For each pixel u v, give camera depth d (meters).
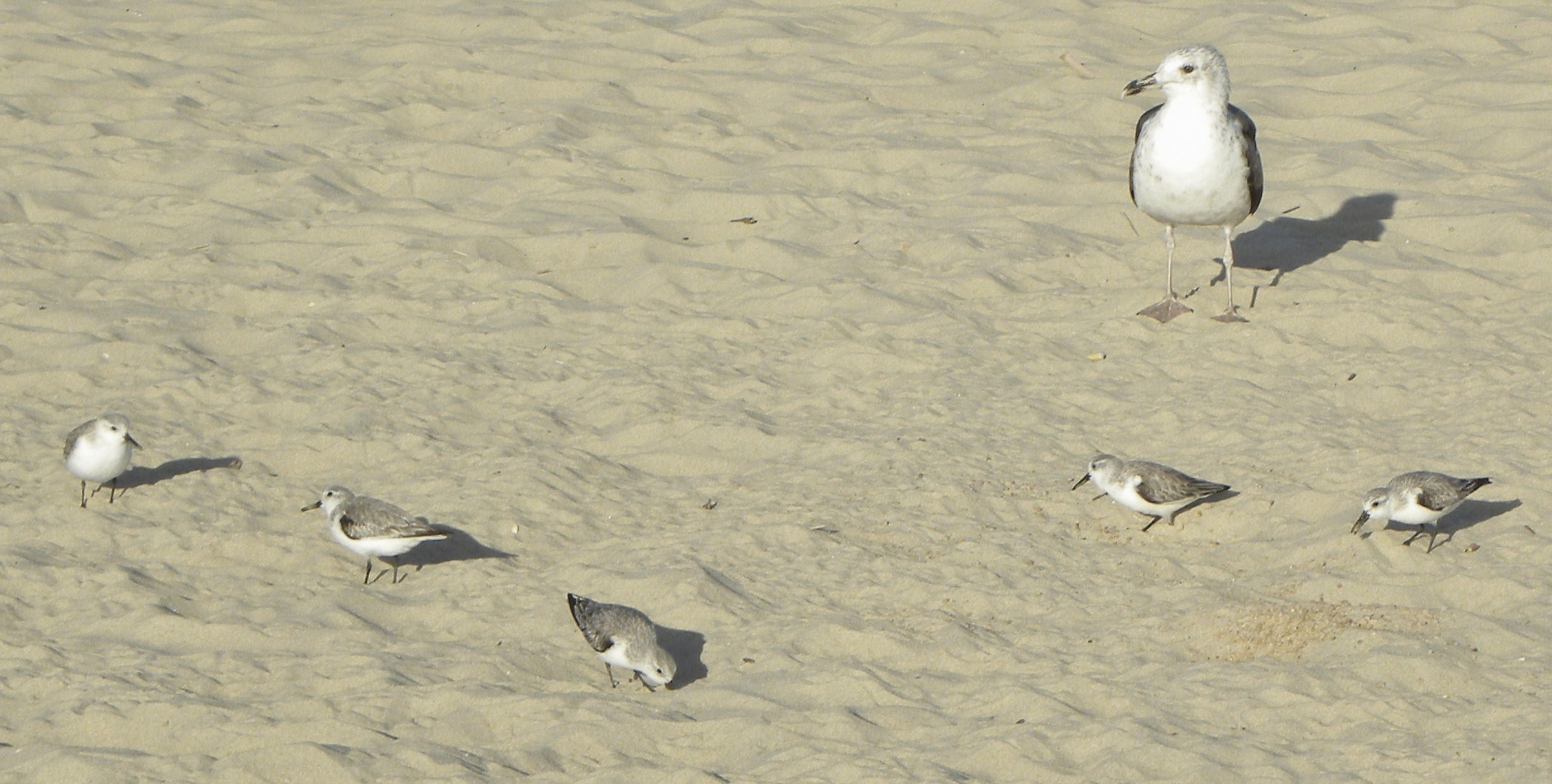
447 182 20.59
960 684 10.18
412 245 18.61
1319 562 11.62
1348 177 19.98
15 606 11.15
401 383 15.19
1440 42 24.55
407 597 11.43
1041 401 14.70
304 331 16.39
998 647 10.56
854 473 13.28
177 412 14.59
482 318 16.83
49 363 15.62
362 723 9.56
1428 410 14.16
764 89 23.52
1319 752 9.10
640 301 17.38
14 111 22.30
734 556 11.87
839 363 15.66
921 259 18.30
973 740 9.33
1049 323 16.48
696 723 9.63
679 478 13.52
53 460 13.59
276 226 19.12
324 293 17.34
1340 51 24.34
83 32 25.56
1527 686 9.78
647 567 11.58
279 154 21.23
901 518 12.48
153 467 13.53
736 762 9.29
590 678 10.45
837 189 20.41
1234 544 12.13
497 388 15.17
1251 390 14.64
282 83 23.73
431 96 23.44
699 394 15.01
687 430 14.23
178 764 9.02
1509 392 14.25
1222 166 15.68
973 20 26.17
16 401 14.75
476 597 11.34
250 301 17.22
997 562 11.78
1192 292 17.08
